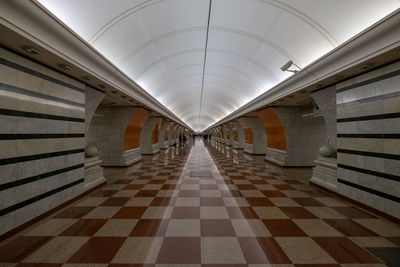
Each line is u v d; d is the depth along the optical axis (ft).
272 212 12.68
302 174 24.70
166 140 65.16
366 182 13.03
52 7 10.46
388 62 11.31
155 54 20.88
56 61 11.32
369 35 9.99
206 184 19.77
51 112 12.46
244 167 29.76
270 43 18.13
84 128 15.97
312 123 29.66
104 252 8.27
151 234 9.82
